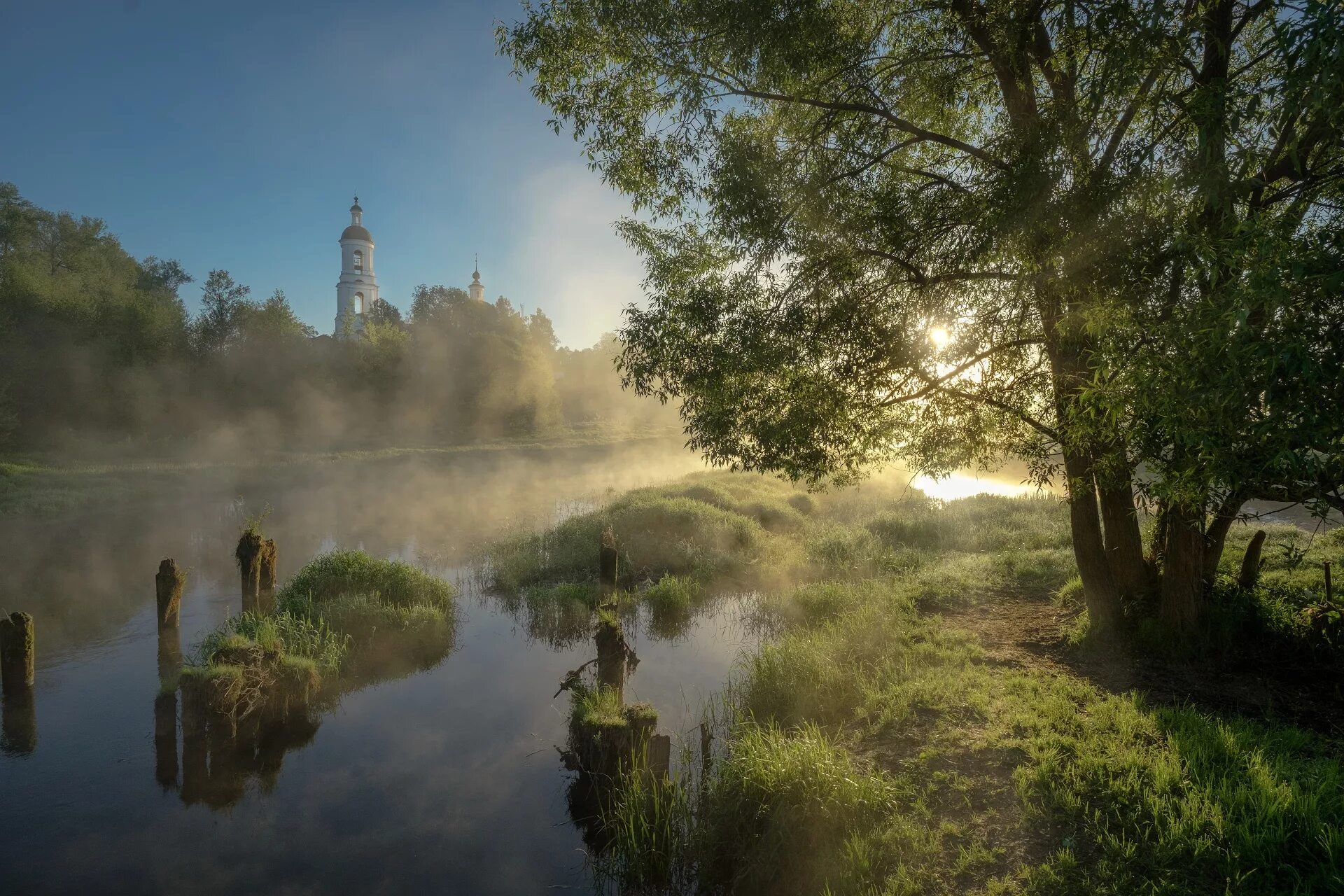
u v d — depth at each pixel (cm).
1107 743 543
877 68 767
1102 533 902
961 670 731
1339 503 448
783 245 709
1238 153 464
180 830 593
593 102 824
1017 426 805
